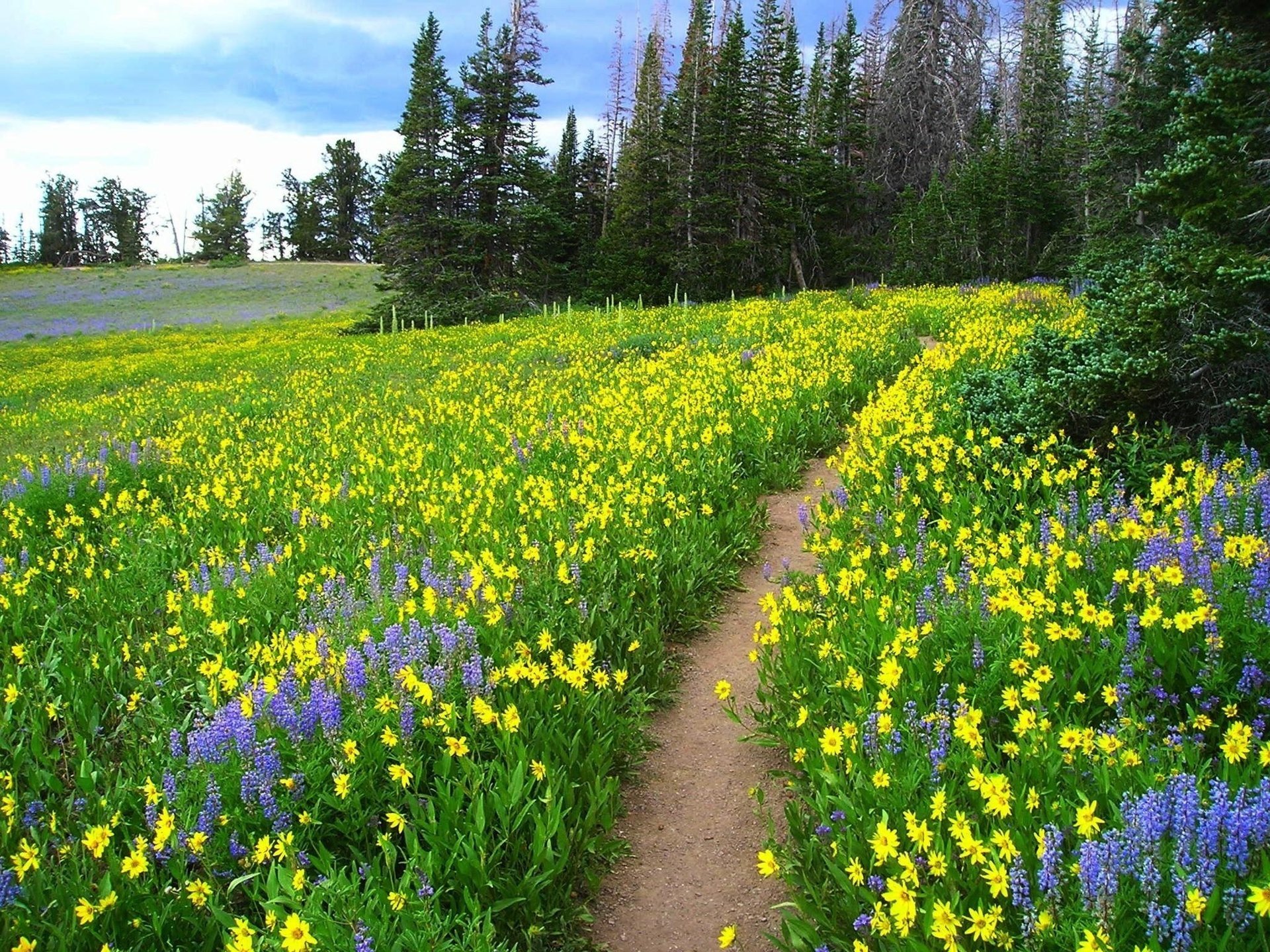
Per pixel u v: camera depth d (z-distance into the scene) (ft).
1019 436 26.86
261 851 12.14
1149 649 14.12
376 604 20.92
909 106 168.96
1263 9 27.99
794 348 53.31
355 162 352.49
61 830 14.23
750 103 150.30
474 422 42.63
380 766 14.49
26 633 22.79
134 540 29.89
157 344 130.82
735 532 27.55
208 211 415.03
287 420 49.90
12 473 42.01
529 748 14.98
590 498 28.07
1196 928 8.75
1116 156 69.62
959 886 10.42
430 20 134.62
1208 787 11.03
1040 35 164.45
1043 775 11.89
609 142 211.61
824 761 13.80
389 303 131.13
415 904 11.43
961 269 129.08
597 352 66.08
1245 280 23.06
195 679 19.72
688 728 18.63
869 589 18.95
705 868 14.35
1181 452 23.86
